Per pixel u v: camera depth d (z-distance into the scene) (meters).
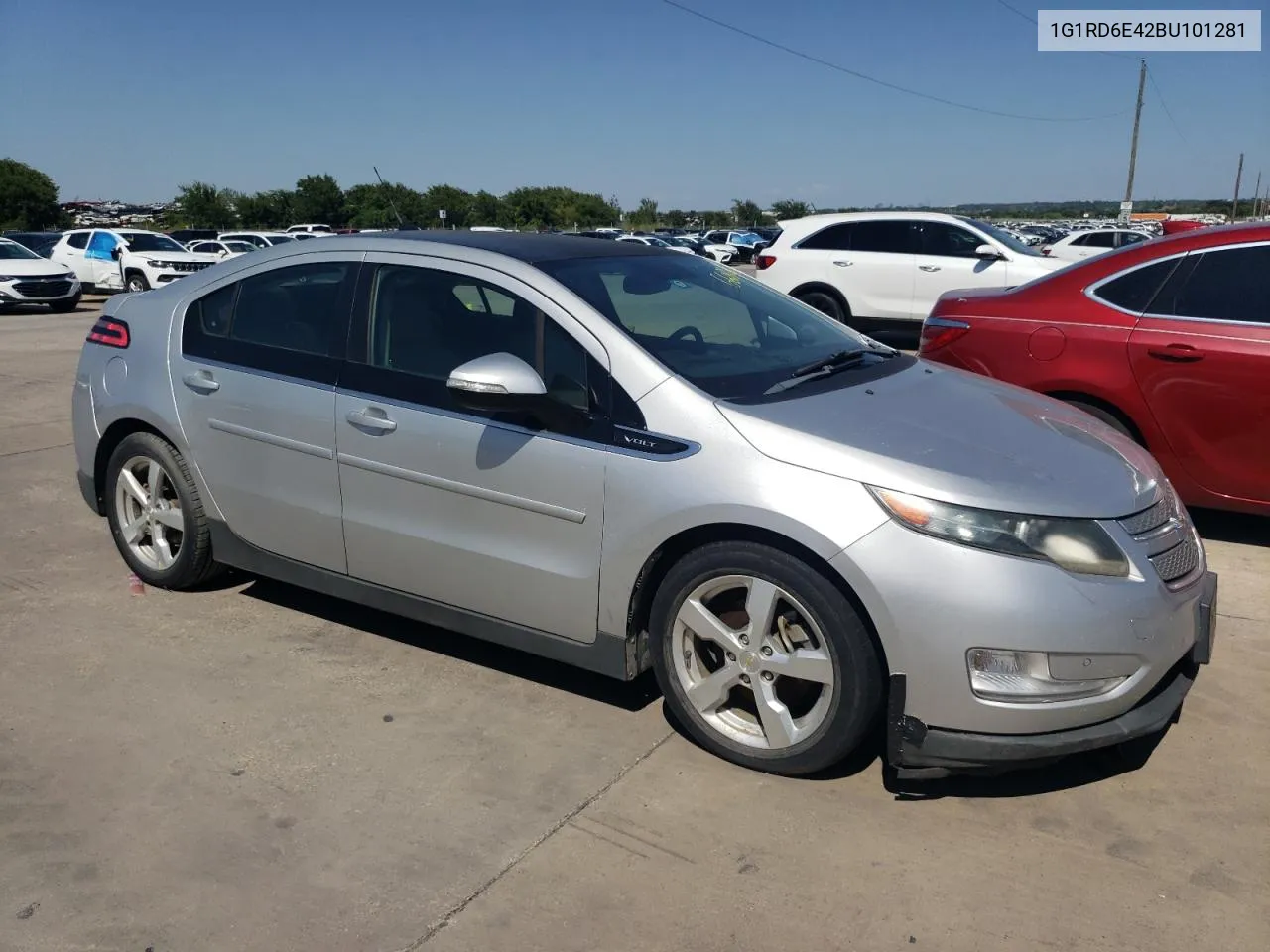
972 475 2.98
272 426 4.03
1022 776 3.26
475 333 3.64
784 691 3.23
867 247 12.91
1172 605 3.02
